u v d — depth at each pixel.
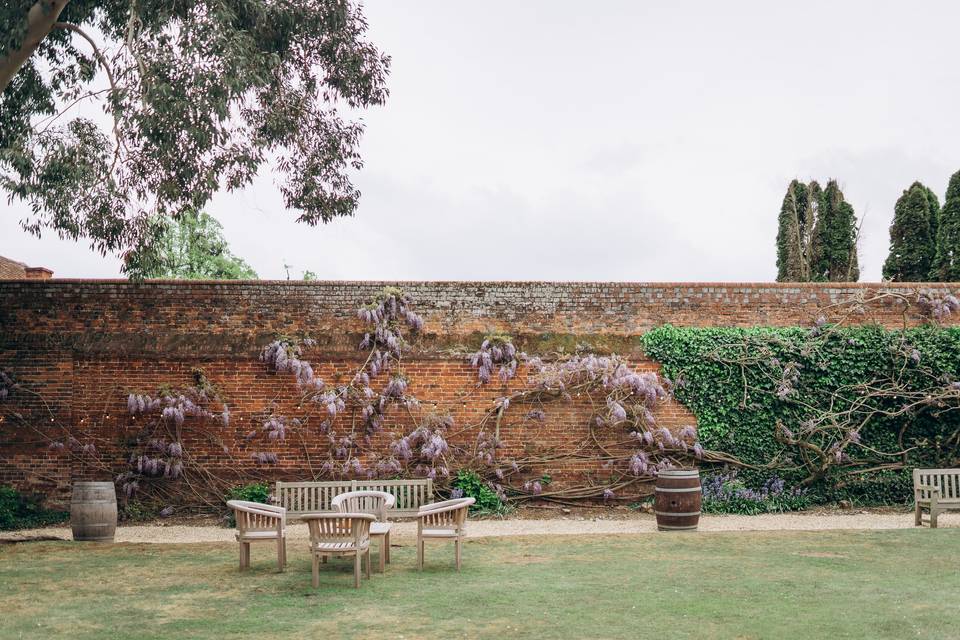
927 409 14.52
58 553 10.37
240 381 14.59
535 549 10.41
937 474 12.33
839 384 14.55
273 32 13.36
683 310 14.98
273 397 14.58
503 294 15.00
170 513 14.16
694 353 14.62
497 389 14.66
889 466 14.40
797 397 14.51
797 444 14.35
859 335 14.62
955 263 22.41
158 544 11.14
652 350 14.66
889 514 13.66
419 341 14.80
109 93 11.70
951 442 14.47
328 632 6.41
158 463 14.24
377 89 14.48
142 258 13.29
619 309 14.98
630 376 14.23
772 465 14.36
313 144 14.59
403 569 9.11
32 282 14.70
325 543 8.47
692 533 11.63
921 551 9.84
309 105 14.37
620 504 14.45
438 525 9.23
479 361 14.63
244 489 13.94
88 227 12.66
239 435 14.51
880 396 14.56
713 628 6.44
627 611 7.00
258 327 14.81
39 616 7.02
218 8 11.74
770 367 14.52
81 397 14.47
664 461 14.38
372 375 14.67
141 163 13.09
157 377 14.54
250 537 9.08
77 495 11.67
